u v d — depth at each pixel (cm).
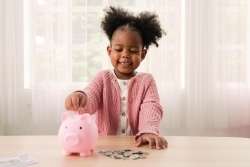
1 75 170
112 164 78
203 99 171
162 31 145
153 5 168
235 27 171
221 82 171
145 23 124
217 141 100
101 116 126
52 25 168
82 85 171
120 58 121
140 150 90
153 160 81
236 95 173
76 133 84
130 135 114
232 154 87
